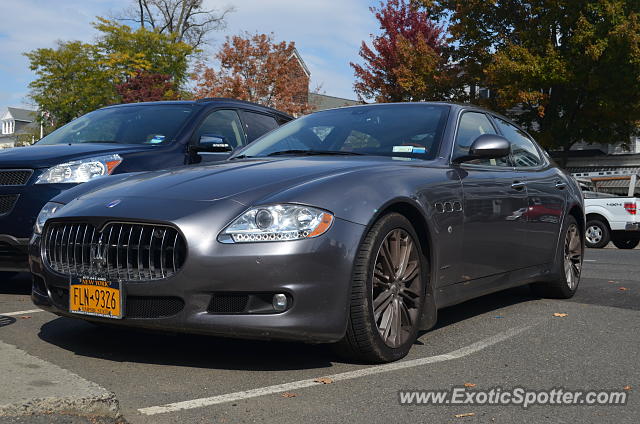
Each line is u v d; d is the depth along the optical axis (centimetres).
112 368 327
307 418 259
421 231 373
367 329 328
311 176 344
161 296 313
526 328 439
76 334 397
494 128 503
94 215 333
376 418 262
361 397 287
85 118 703
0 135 8919
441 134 434
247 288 304
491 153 420
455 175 410
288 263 305
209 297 308
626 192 1772
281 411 267
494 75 2067
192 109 675
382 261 342
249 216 313
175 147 622
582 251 587
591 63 1984
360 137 444
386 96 2758
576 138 2214
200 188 340
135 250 322
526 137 561
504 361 353
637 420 266
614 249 1424
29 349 360
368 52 2831
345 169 358
